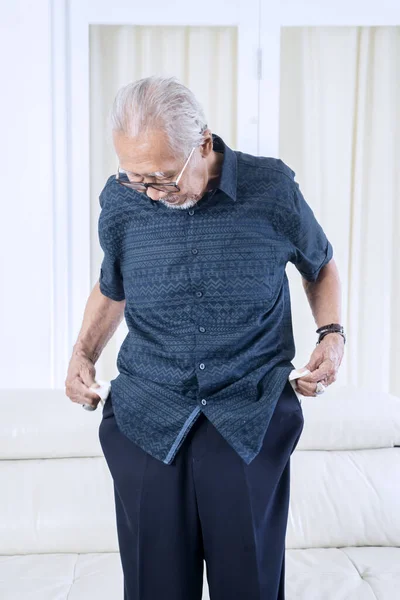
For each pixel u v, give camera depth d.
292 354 1.25
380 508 1.73
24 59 2.40
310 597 1.44
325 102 2.44
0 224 2.43
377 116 2.46
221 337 1.15
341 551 1.69
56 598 1.44
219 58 2.43
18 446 1.79
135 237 1.19
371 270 2.49
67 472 1.77
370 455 1.85
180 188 1.08
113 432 1.21
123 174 1.23
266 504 1.14
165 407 1.16
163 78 1.08
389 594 1.45
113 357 2.46
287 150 2.45
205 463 1.13
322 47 2.43
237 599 1.15
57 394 2.01
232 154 1.18
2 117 2.41
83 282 2.48
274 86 2.42
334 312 1.32
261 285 1.17
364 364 2.50
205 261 1.15
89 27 2.42
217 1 2.40
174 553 1.14
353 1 2.40
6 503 1.70
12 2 2.38
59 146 2.43
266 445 1.15
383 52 2.44
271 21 2.40
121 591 1.46
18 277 2.45
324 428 1.85
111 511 1.70
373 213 2.47
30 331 2.46
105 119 2.45
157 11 2.40
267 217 1.18
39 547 1.67
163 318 1.17
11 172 2.42
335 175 2.46
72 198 2.46
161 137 1.03
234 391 1.15
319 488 1.75
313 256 1.28
